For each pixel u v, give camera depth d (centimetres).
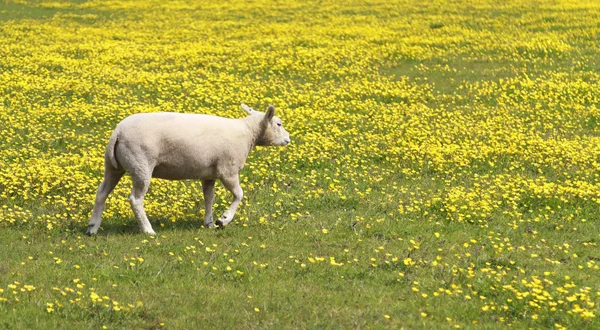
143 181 1248
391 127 2191
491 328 922
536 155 1889
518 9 4419
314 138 2009
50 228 1289
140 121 1252
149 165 1246
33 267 1085
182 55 3203
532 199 1548
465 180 1708
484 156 1881
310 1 5059
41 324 880
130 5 5072
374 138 2059
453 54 3259
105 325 894
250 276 1080
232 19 4462
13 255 1141
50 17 4562
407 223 1391
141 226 1280
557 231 1366
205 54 3250
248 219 1400
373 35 3734
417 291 1037
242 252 1193
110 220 1374
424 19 4222
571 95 2594
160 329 894
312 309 963
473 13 4372
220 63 3053
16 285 1005
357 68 2994
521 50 3294
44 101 2412
